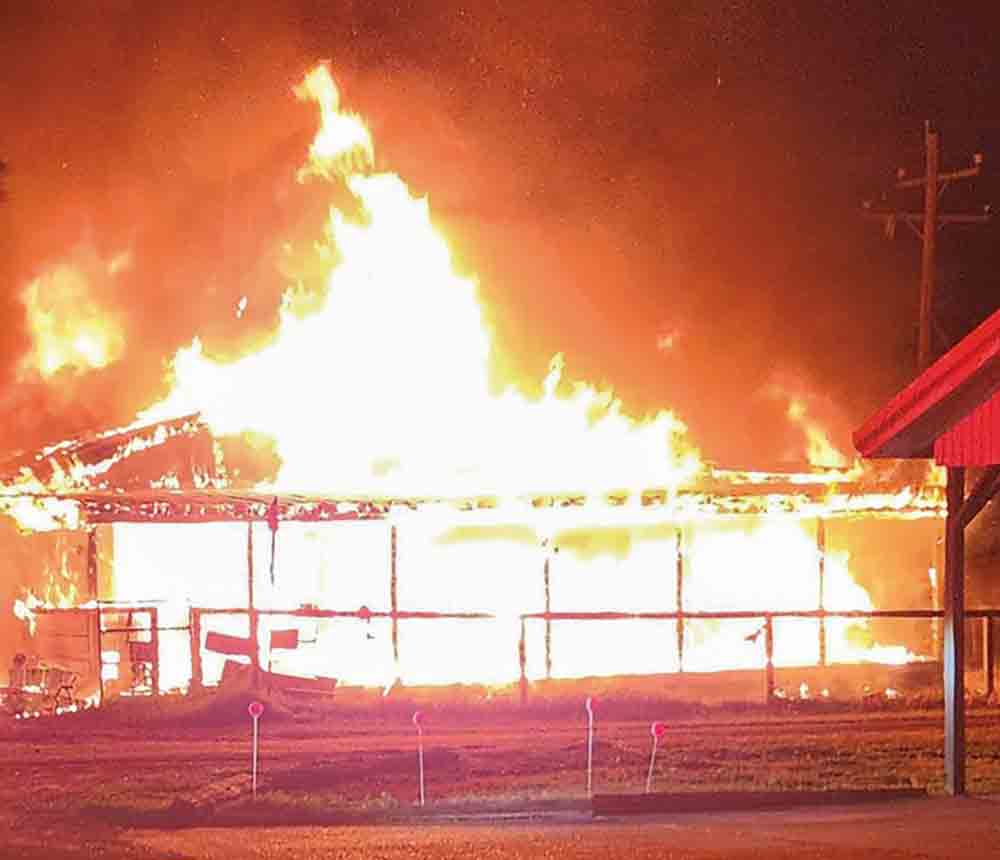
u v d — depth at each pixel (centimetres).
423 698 2841
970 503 1902
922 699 2866
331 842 1639
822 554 3241
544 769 2178
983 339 1755
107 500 3000
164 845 1630
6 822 1800
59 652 3100
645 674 3042
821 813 1798
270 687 2764
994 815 1759
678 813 1833
